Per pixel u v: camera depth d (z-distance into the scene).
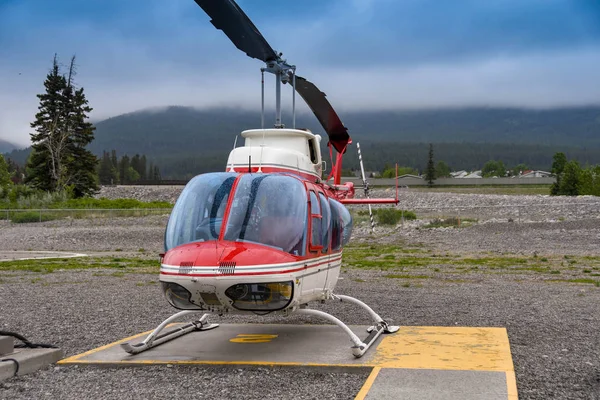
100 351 7.98
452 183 132.62
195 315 10.79
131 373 7.04
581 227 31.20
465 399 5.74
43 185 66.25
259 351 7.85
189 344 8.39
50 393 6.31
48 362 7.43
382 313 10.94
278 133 8.95
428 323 9.89
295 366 7.05
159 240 31.97
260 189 7.47
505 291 13.69
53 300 12.69
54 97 67.88
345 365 6.95
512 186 124.56
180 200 7.70
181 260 6.98
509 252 24.23
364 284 15.17
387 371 6.68
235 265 6.77
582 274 17.11
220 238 7.18
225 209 7.39
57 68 68.56
